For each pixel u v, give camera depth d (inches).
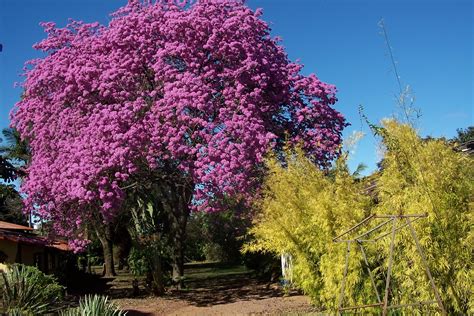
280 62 844.6
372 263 310.2
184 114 706.2
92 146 698.2
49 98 813.9
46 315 524.1
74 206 789.2
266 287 800.3
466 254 255.4
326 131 791.7
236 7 826.2
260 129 703.7
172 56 761.6
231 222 1159.0
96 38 803.4
